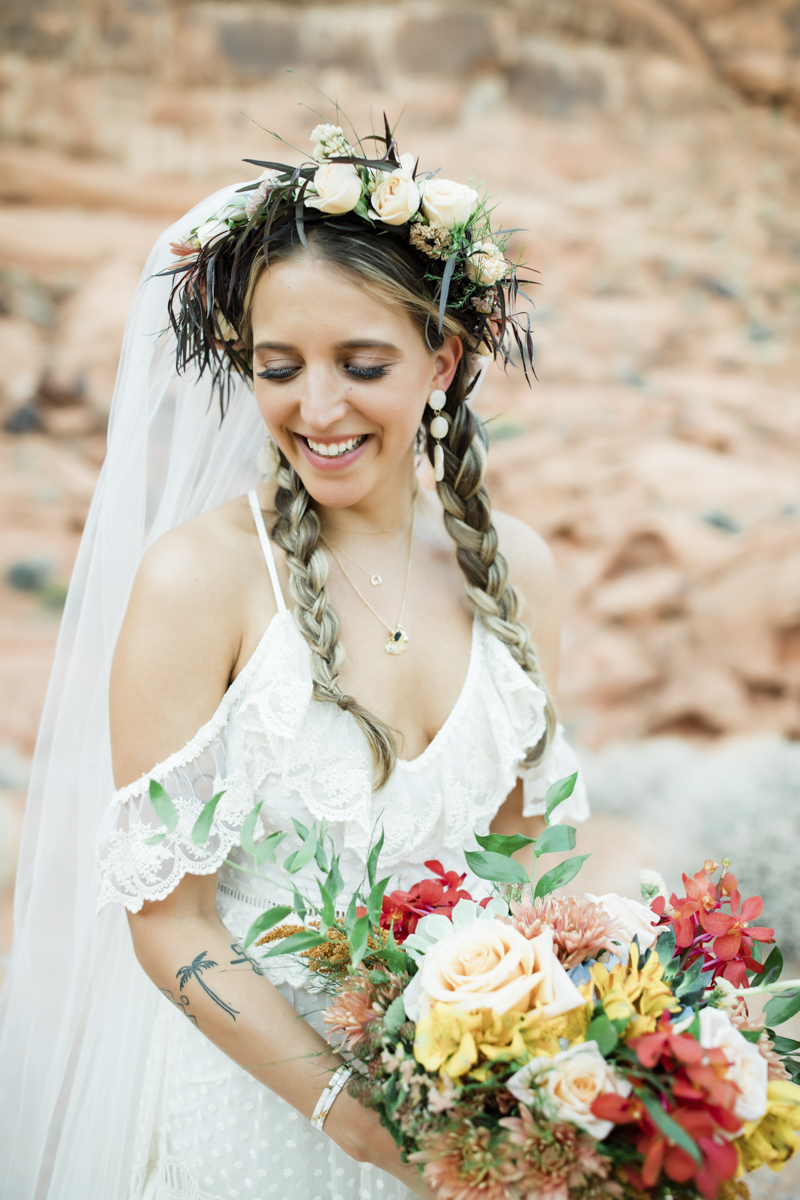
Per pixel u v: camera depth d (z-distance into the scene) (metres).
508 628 1.85
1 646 6.28
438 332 1.62
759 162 11.20
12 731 5.48
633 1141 1.20
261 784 1.60
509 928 1.32
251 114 10.80
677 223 10.72
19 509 7.58
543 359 9.08
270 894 1.65
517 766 1.91
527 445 7.94
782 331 9.62
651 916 1.49
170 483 1.87
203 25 10.62
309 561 1.68
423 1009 1.26
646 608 6.31
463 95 11.10
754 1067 1.21
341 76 10.98
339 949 1.43
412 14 10.90
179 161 10.55
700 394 8.68
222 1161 1.60
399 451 1.64
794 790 4.67
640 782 5.04
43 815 1.84
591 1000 1.26
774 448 7.97
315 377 1.52
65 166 10.25
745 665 6.04
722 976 1.44
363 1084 1.39
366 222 1.54
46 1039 1.85
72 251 9.67
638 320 9.59
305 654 1.62
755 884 4.11
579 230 10.52
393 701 1.75
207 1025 1.49
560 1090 1.16
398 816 1.70
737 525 6.82
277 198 1.51
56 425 8.45
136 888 1.49
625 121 11.22
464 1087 1.19
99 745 1.84
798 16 11.20
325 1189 1.62
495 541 1.88
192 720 1.53
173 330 1.79
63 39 10.30
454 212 1.55
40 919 1.84
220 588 1.56
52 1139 2.00
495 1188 1.17
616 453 7.72
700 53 11.30
